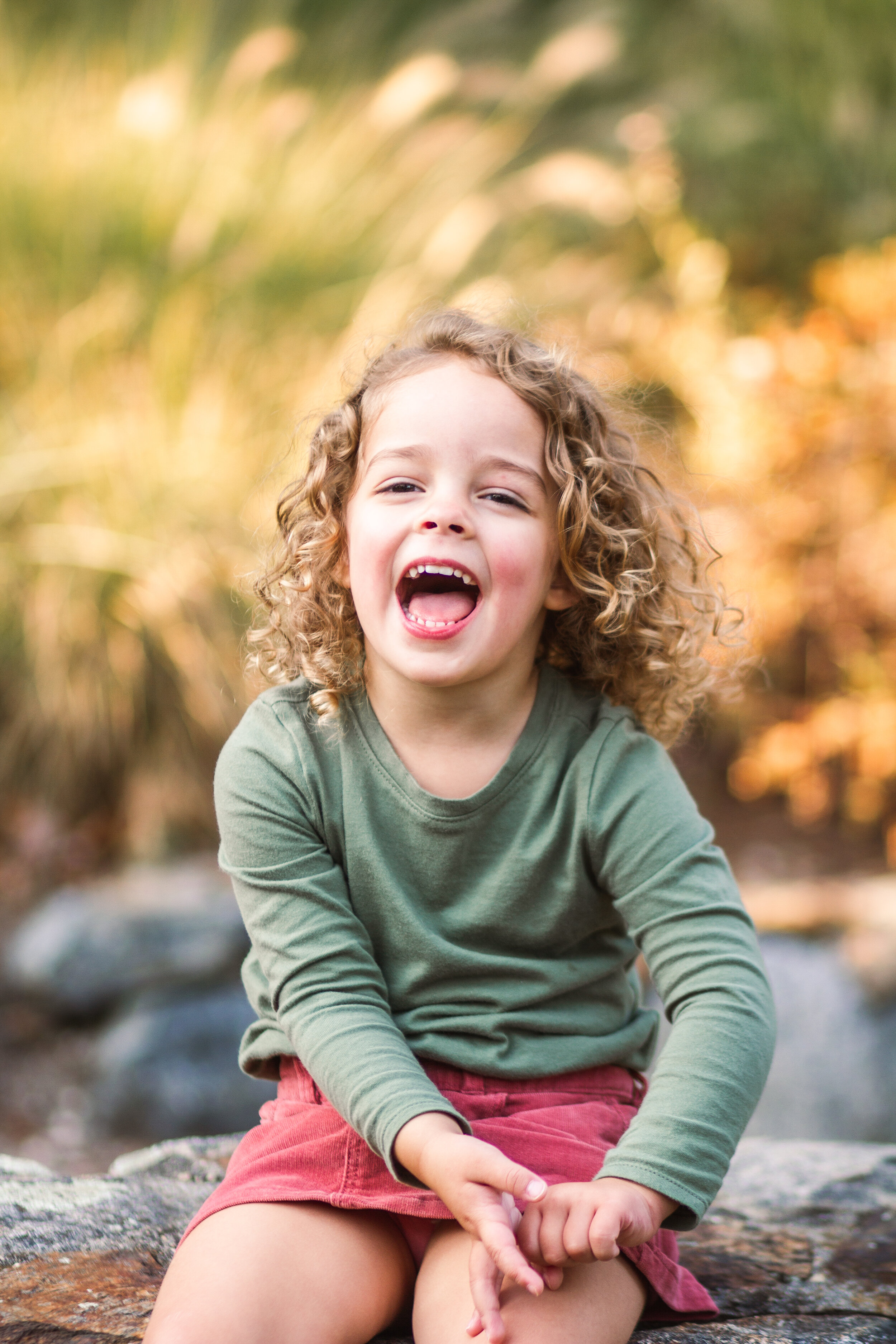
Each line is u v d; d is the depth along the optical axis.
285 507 1.48
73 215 4.85
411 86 5.19
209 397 4.72
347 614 1.41
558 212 5.93
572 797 1.30
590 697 1.42
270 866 1.29
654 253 5.81
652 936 1.26
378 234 5.29
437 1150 1.08
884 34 6.03
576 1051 1.29
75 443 4.50
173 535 4.42
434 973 1.28
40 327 4.72
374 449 1.34
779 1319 1.30
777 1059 3.54
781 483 4.38
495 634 1.28
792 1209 1.66
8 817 4.36
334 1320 1.12
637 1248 1.18
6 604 4.39
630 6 6.66
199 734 4.42
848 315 4.49
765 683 4.68
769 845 4.55
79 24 5.60
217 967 3.68
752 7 6.14
